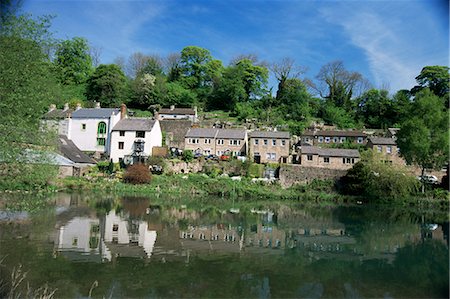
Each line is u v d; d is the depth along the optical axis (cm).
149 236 1770
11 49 1235
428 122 4003
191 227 2064
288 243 1761
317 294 1102
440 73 6931
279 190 4119
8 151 1210
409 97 7450
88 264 1275
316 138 6016
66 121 5194
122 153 4941
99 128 5156
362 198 3891
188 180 4131
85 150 5122
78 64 7944
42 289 1023
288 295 1086
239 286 1145
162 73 9031
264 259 1458
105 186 3781
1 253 1327
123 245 1565
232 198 3784
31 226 1808
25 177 1406
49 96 1460
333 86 8356
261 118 7094
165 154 4869
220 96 8081
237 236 1878
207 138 5266
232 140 5219
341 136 5950
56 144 1656
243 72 8325
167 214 2491
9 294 970
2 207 1836
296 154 5266
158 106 7244
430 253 1625
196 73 8869
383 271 1346
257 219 2475
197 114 7175
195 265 1340
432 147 3881
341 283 1206
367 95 7906
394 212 3105
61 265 1241
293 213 2862
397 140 4200
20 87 1242
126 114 5891
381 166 3903
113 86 7294
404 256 1569
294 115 7531
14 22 1236
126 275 1192
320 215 2794
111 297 1010
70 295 1003
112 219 2152
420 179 4144
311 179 4362
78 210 2408
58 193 3262
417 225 2411
